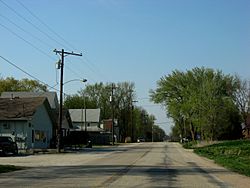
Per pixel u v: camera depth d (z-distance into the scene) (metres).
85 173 23.11
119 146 80.44
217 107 63.03
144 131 168.00
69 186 17.05
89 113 114.00
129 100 128.12
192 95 68.56
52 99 79.75
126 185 17.48
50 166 28.66
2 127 55.06
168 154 47.28
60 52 50.44
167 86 82.25
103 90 127.19
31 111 55.88
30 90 107.62
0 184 17.84
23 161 34.19
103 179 19.88
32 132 56.84
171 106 81.56
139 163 31.89
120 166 28.64
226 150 46.03
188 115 75.69
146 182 18.73
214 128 63.12
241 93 81.44
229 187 17.52
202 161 35.16
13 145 43.12
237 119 71.88
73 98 126.50
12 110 56.06
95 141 93.69
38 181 19.00
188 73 80.38
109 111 126.56
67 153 49.09
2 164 29.69
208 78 74.31
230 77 77.06
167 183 18.52
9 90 104.56
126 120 128.25
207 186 17.72
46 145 62.34
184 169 26.56
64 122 71.31
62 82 50.69
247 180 20.47
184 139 97.81
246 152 42.59
